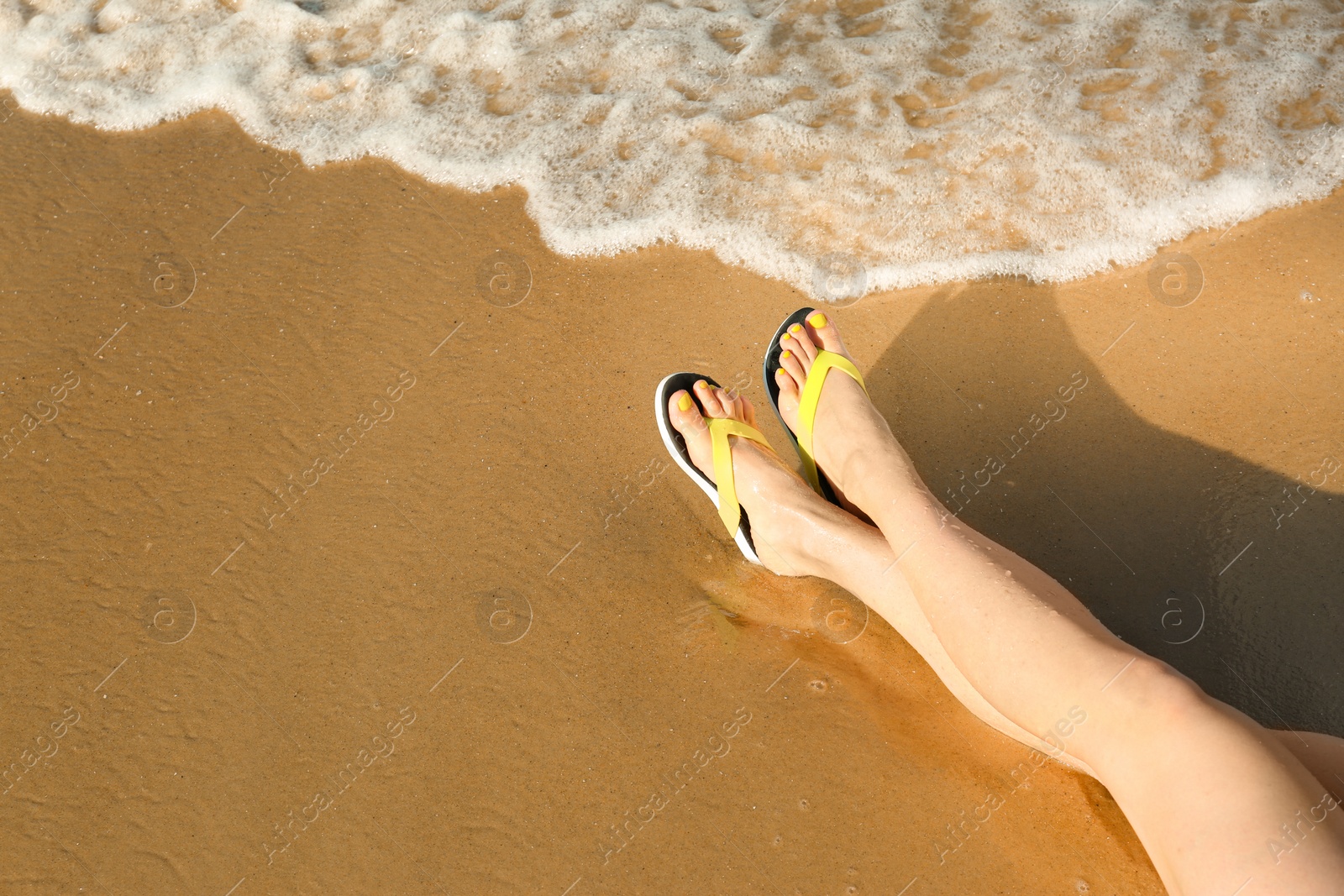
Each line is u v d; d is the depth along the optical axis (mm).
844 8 3518
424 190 3082
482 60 3447
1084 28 3342
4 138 3271
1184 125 3029
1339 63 3139
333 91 3377
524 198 3043
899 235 2863
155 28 3578
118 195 3107
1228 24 3301
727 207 2975
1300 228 2752
